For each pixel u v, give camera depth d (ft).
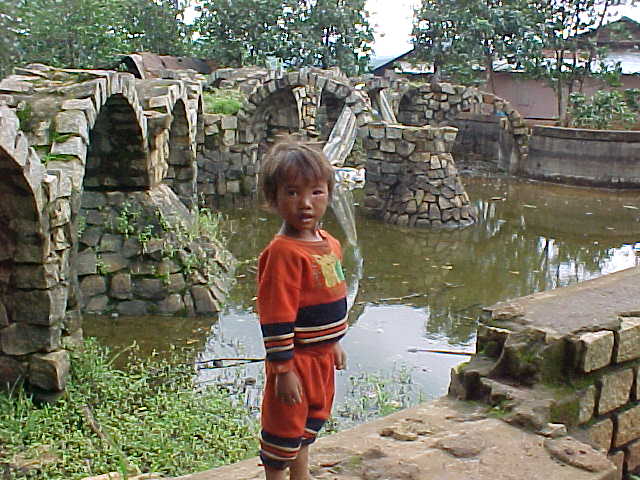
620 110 70.95
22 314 20.63
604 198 62.13
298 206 8.52
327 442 11.03
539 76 78.38
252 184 55.16
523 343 11.98
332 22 86.07
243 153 54.49
